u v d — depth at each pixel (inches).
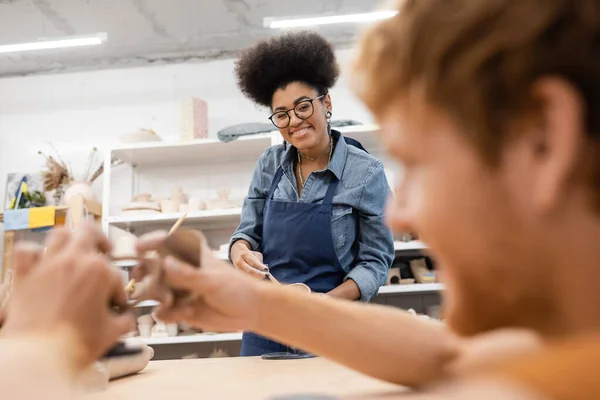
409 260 129.1
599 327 9.8
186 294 22.7
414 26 11.6
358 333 22.0
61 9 142.3
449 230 11.3
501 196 10.5
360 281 60.7
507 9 10.2
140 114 164.9
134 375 35.2
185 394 25.4
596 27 9.7
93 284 14.9
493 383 6.9
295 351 51.9
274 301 22.8
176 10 145.1
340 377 28.8
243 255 60.7
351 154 69.4
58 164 155.3
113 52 163.8
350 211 66.1
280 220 67.6
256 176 74.5
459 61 10.6
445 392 7.9
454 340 20.4
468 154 10.8
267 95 71.9
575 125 9.3
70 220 119.7
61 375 11.7
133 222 136.7
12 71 170.1
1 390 10.4
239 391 25.6
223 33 156.9
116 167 157.0
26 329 13.5
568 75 9.6
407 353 21.5
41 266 15.2
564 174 9.4
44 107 168.1
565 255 10.0
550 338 10.0
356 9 147.9
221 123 161.3
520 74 9.9
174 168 155.9
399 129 12.4
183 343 137.5
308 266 66.0
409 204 13.2
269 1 143.2
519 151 10.1
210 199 139.0
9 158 165.9
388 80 12.6
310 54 66.9
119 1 139.9
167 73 166.7
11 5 139.6
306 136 66.7
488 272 11.0
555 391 6.4
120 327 15.6
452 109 10.8
